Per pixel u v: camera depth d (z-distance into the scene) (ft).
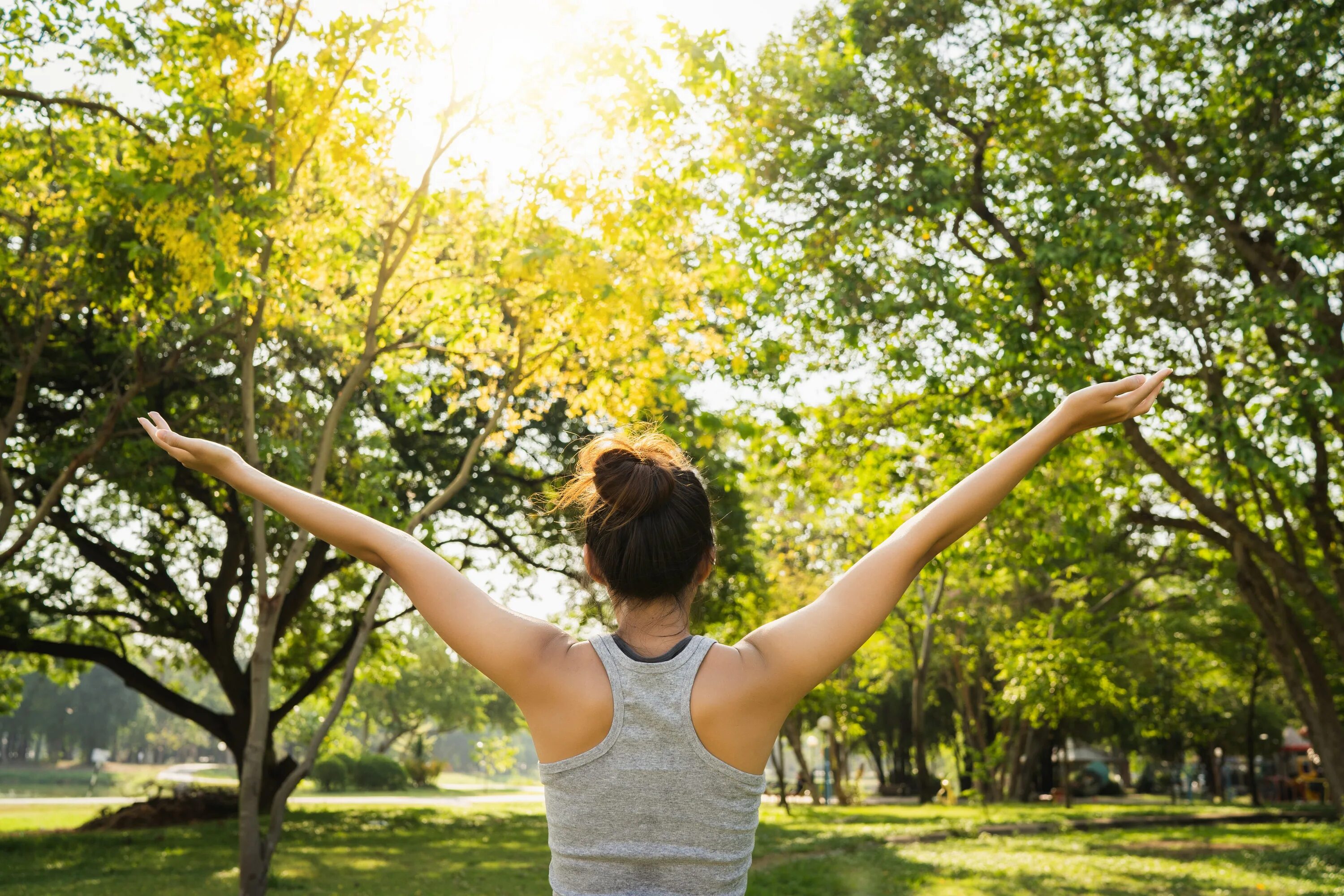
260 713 31.14
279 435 43.39
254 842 30.71
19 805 103.19
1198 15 41.52
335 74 30.30
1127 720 138.31
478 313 35.19
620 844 4.72
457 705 195.62
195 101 28.50
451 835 65.87
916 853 51.16
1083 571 70.08
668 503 5.08
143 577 71.72
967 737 119.85
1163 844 57.31
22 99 36.06
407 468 64.44
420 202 32.73
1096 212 39.60
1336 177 41.68
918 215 44.04
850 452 48.70
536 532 67.00
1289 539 48.44
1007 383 43.14
